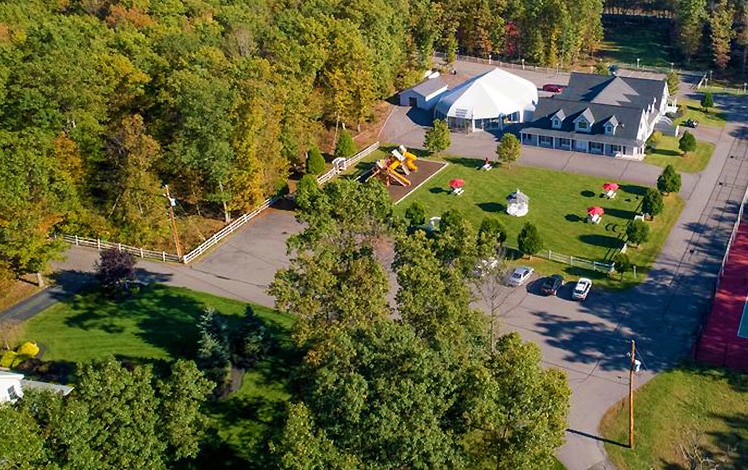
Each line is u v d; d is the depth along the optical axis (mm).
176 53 94562
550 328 66438
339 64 105000
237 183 82812
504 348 45500
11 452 35844
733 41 143625
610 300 70438
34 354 60812
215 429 51812
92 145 78938
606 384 59250
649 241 80562
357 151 106500
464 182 95375
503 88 117000
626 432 54375
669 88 121688
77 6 130625
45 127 77312
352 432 38750
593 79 115312
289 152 93500
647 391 58188
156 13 122812
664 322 66812
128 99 86188
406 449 37938
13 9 117062
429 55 136875
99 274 69188
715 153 103125
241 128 80875
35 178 67875
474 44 152375
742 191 91562
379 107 122812
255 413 55594
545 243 80562
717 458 51625
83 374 41938
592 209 83875
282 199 91562
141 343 62906
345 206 54000
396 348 41062
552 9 140875
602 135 103000
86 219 78750
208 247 80750
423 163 102688
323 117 110312
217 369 57000
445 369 40844
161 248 80250
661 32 166125
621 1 172625
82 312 67500
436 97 122938
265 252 79625
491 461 43875
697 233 82125
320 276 48688
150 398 42156
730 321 66375
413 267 49094
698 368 60531
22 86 77750
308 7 125062
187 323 65938
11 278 70062
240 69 88938
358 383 38938
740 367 60375
